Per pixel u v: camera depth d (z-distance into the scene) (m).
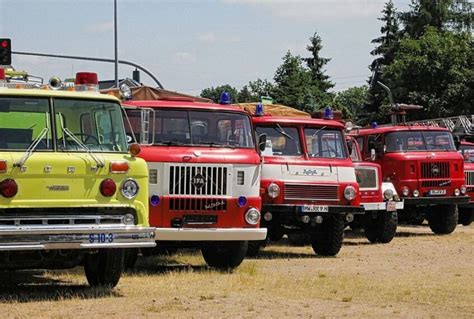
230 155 13.83
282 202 16.69
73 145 10.76
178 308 10.11
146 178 10.86
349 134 24.11
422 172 22.83
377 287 12.38
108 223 10.53
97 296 10.88
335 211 16.89
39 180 10.24
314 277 13.50
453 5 74.69
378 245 20.20
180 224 13.52
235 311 9.99
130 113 13.72
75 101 10.98
